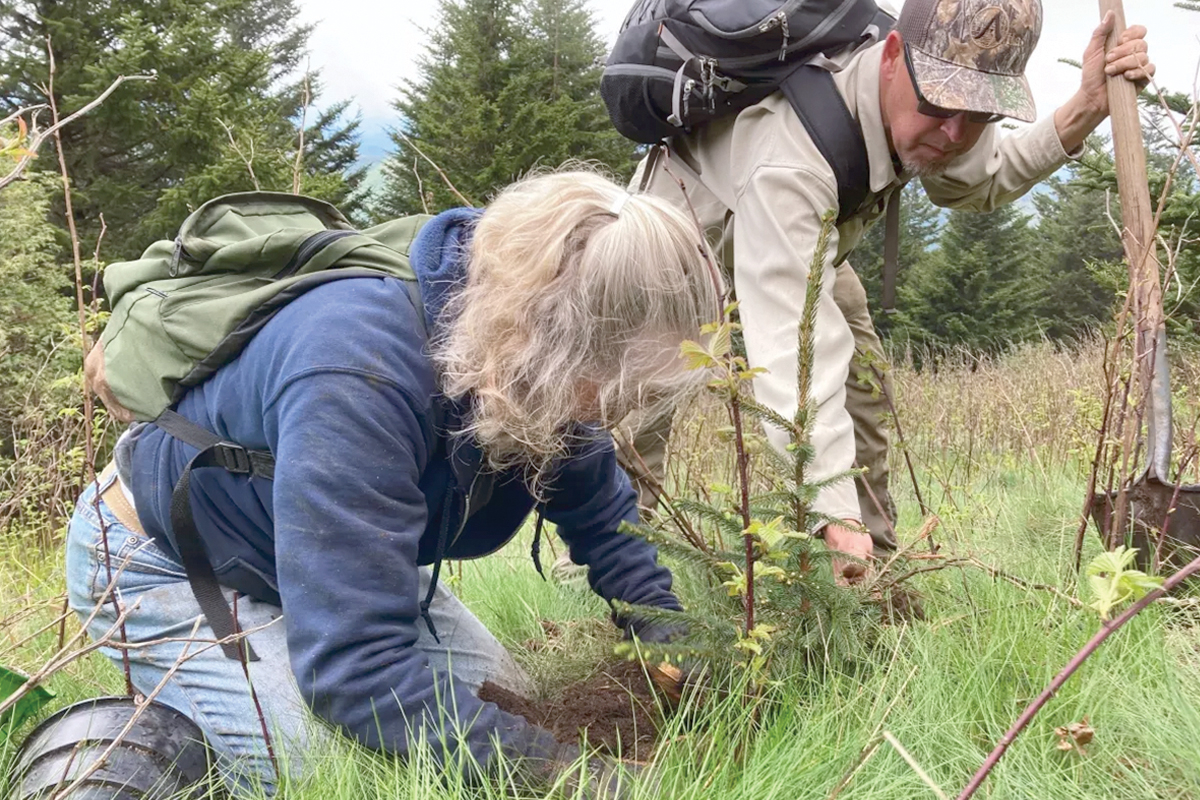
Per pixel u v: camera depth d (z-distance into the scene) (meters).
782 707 1.76
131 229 16.12
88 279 14.51
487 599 2.88
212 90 15.42
